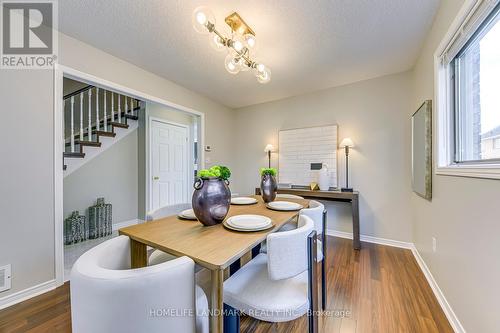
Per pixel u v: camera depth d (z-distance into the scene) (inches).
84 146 121.0
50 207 71.4
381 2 63.1
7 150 63.4
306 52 89.8
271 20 70.2
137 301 25.5
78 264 28.9
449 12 57.6
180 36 78.9
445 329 54.3
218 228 46.6
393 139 110.6
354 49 87.7
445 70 66.3
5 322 56.6
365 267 87.0
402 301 65.2
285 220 52.4
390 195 111.3
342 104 124.8
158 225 49.1
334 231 127.3
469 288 48.7
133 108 154.6
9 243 63.5
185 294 29.1
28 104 67.4
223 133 159.2
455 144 63.4
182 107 125.6
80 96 126.6
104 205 132.4
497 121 44.7
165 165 164.7
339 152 125.4
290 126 143.4
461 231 52.7
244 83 121.8
